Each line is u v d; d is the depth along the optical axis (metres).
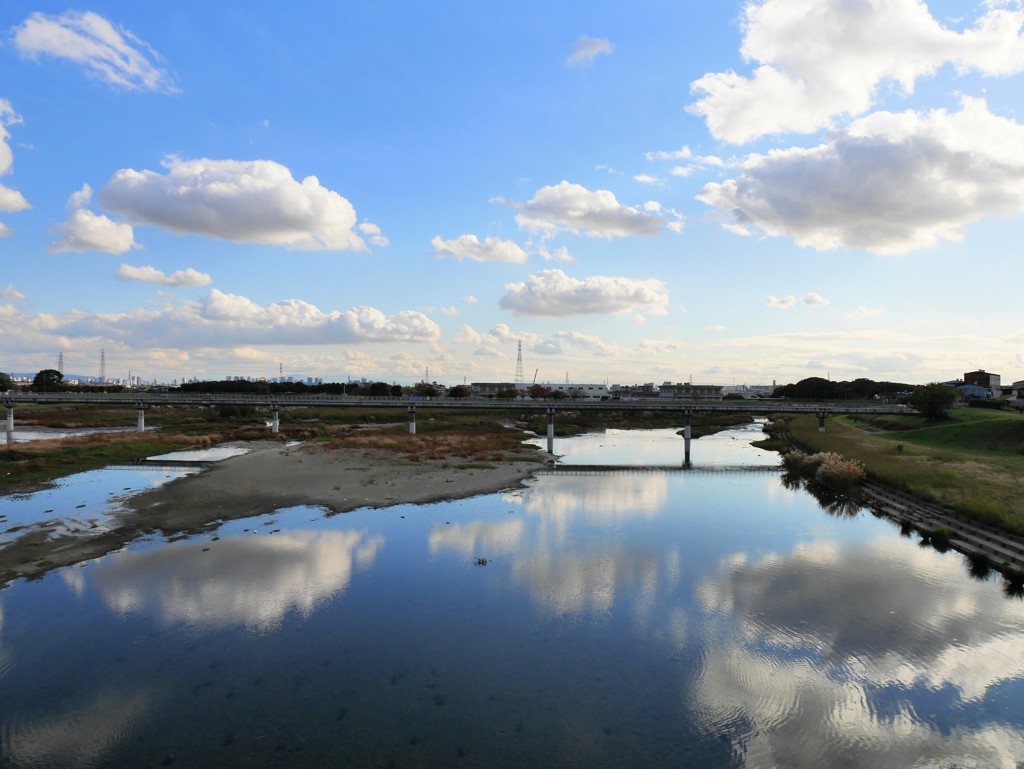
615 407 75.38
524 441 84.50
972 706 14.51
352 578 22.55
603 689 15.02
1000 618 19.72
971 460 50.47
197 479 42.16
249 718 13.55
